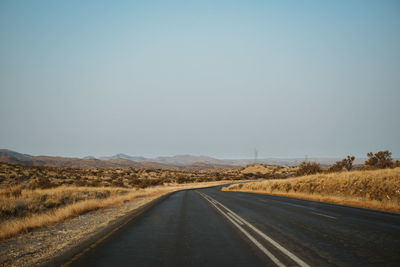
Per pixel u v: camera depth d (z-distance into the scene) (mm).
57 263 5445
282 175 91375
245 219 10555
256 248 6109
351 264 4777
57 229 9656
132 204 19000
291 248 5996
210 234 7949
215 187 55344
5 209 12438
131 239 7512
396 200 13586
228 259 5363
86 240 7449
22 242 7699
